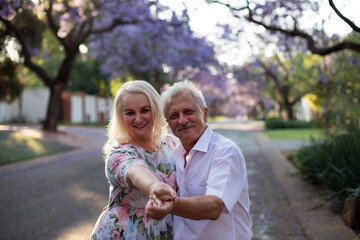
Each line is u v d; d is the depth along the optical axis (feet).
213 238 5.61
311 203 15.84
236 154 5.48
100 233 5.86
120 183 5.29
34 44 52.54
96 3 34.60
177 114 5.93
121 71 77.61
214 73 73.87
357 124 30.32
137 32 59.77
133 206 5.87
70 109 104.63
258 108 199.31
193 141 5.96
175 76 74.54
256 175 25.34
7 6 20.54
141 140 6.35
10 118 93.71
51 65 122.93
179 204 4.33
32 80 135.03
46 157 35.91
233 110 212.84
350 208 12.14
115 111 6.25
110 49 66.74
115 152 5.59
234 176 5.35
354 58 29.48
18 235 13.55
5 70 51.88
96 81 125.29
